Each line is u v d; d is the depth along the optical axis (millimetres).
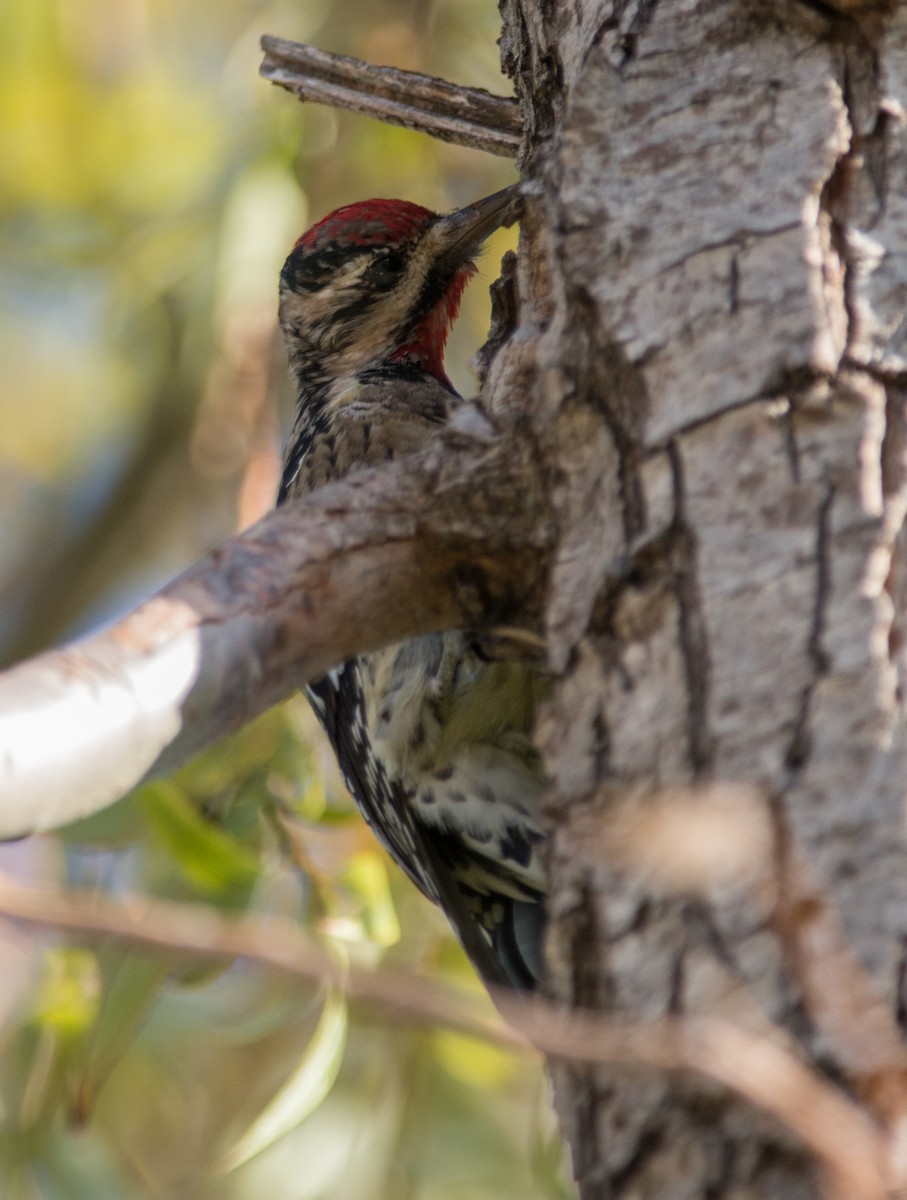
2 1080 7922
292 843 7355
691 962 3504
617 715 3922
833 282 4152
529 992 6664
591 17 5309
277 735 7465
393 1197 7965
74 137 10711
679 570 3943
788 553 3844
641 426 4148
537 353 4762
